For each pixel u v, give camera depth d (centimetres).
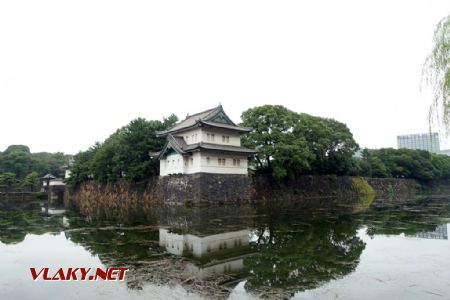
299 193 5841
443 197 6669
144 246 1752
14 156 10194
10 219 3322
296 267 1318
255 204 4547
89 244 1845
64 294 1045
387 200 5588
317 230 2234
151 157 5025
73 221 3019
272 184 5453
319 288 1062
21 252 1675
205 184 4128
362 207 4059
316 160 6069
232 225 2488
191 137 4553
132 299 979
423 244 1764
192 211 3606
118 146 5362
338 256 1504
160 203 4706
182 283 1123
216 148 4188
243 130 4706
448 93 1373
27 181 8844
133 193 5384
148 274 1230
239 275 1213
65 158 12281
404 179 8781
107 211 4078
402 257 1477
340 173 6875
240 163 4744
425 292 1023
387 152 9606
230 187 4475
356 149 6656
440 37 1466
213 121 4584
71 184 7388
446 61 1405
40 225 2773
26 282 1179
